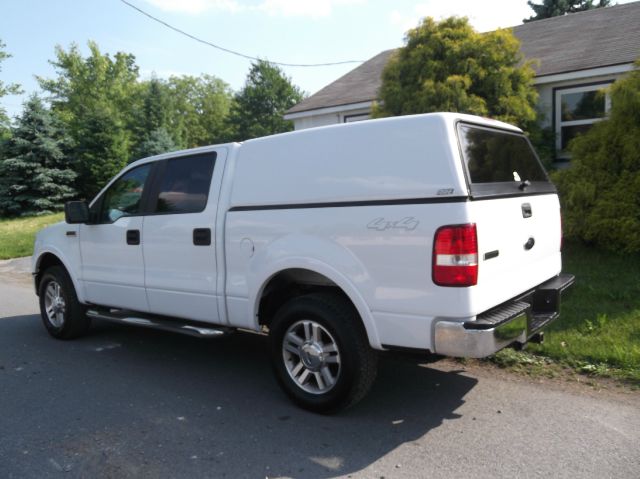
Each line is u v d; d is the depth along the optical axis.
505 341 3.30
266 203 4.08
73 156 24.39
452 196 3.20
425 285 3.27
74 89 44.47
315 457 3.28
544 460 3.16
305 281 4.12
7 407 4.14
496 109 9.34
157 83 33.53
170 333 6.30
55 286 6.11
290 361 4.06
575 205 7.57
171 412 3.99
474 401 4.05
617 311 5.54
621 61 10.09
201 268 4.52
